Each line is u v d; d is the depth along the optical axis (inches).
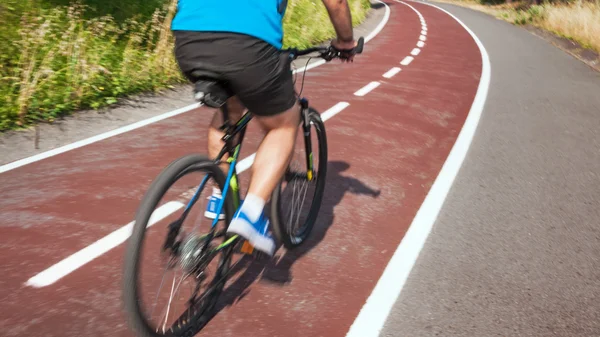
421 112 330.6
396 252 159.5
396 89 392.5
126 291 95.1
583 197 213.0
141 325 99.3
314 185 158.7
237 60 102.7
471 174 229.1
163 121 274.1
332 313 129.0
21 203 173.6
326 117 302.0
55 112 262.2
